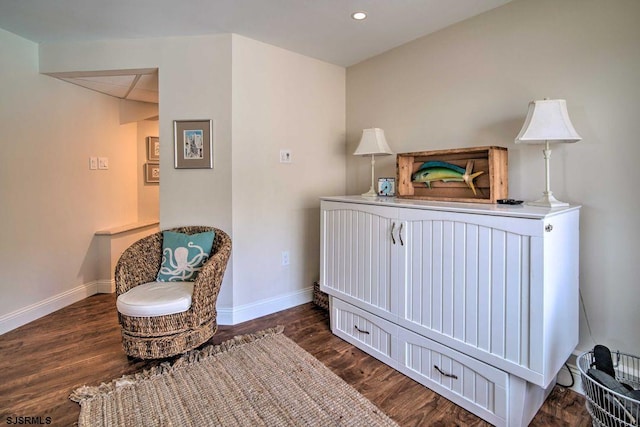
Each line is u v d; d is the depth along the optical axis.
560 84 1.89
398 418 1.63
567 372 1.86
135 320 1.98
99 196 3.50
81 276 3.29
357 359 2.16
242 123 2.69
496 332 1.56
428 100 2.57
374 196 2.57
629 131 1.68
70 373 1.98
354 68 3.22
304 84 3.03
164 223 2.73
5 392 1.79
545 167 1.79
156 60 2.68
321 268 2.61
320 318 2.83
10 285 2.61
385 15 2.25
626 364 1.71
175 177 2.72
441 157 2.44
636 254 1.68
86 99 3.31
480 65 2.24
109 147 3.62
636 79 1.65
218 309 2.71
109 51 2.71
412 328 1.92
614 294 1.75
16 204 2.65
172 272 2.40
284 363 2.09
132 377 1.92
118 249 3.56
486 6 2.13
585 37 1.79
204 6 2.16
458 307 1.70
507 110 2.12
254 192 2.79
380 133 2.61
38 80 2.80
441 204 1.91
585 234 1.83
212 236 2.51
